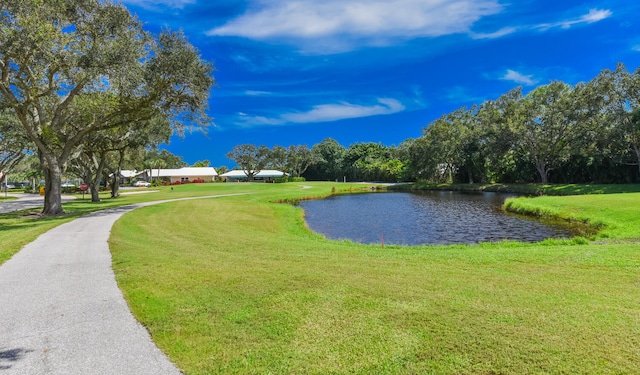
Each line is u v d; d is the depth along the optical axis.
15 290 5.90
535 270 6.92
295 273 6.75
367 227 19.77
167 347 3.84
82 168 42.47
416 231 18.30
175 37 18.95
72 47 16.16
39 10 14.76
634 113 33.22
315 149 102.88
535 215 22.69
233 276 6.54
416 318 4.41
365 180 86.38
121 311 4.92
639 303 4.82
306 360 3.51
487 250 10.04
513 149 48.81
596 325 4.09
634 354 3.43
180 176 90.56
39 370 3.40
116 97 19.11
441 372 3.23
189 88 20.11
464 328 4.09
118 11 17.02
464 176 59.38
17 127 24.39
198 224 16.17
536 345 3.65
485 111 51.12
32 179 73.31
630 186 34.53
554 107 42.31
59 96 21.31
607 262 7.35
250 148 90.88
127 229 13.52
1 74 16.84
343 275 6.59
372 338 3.92
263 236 13.20
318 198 40.62
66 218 17.23
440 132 55.69
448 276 6.49
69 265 7.63
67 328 4.38
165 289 5.82
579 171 44.78
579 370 3.19
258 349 3.75
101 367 3.46
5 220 17.38
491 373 3.20
